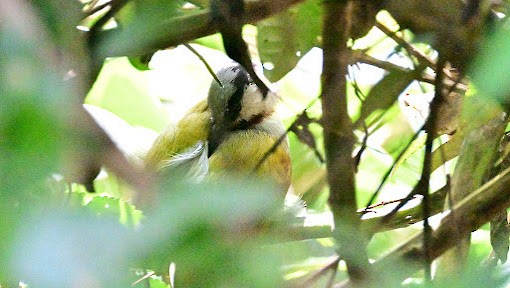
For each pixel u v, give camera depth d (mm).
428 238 3129
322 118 3137
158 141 6105
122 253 1535
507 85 1575
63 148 1438
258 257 1871
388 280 2301
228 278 1784
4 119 1379
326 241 4340
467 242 3662
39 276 1395
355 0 3305
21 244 1410
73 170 1608
